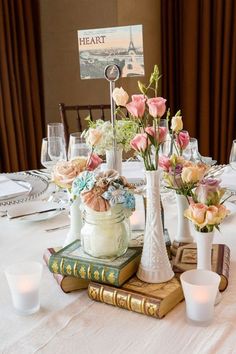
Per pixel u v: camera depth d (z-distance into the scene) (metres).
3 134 3.24
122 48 3.14
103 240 1.06
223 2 3.20
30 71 3.37
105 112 3.38
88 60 3.26
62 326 0.98
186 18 3.24
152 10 3.33
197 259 1.08
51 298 1.09
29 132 3.41
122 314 1.01
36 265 1.06
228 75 3.29
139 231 1.24
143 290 1.02
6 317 1.02
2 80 3.19
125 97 1.10
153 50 3.40
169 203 1.69
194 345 0.90
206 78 3.32
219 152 3.43
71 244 1.17
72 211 1.23
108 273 1.04
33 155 3.44
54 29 3.38
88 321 0.99
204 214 0.98
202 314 0.96
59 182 1.20
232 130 3.36
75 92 3.45
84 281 1.12
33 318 1.01
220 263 1.12
